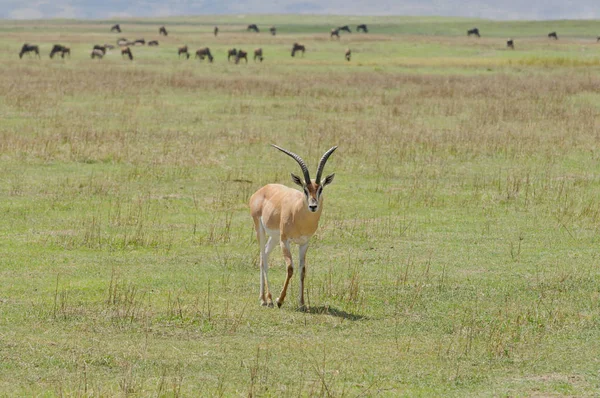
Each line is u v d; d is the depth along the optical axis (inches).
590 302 800.3
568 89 2957.7
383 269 914.7
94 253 967.6
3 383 585.3
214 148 1711.4
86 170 1471.5
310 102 2618.1
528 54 5359.3
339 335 709.3
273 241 792.9
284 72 3902.6
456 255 976.9
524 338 698.8
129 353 650.2
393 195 1312.7
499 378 613.9
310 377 609.9
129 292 814.5
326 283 855.1
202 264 932.0
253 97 2758.4
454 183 1412.4
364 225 1116.5
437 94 2822.3
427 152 1691.7
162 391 575.2
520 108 2397.9
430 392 585.0
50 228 1077.8
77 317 734.5
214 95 2795.3
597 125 2075.5
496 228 1108.5
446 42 7121.1
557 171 1523.1
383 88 3097.9
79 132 1845.5
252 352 661.9
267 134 1905.8
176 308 765.9
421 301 804.0
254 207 810.8
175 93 2834.6
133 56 5482.3
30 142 1683.1
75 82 3105.3
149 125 2042.3
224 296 815.1
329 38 7859.3
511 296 820.0
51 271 890.7
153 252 979.3
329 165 1558.8
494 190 1350.9
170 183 1384.1
